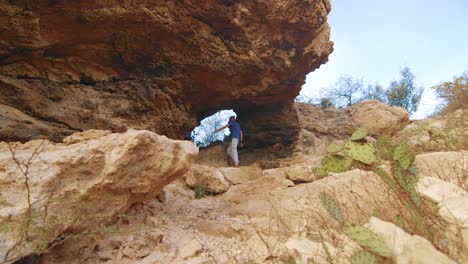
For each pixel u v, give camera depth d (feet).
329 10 31.07
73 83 20.68
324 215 10.23
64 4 17.78
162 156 9.59
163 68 24.41
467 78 22.22
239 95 30.48
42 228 6.63
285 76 30.86
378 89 57.21
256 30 26.05
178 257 7.98
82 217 7.60
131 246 8.41
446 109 22.50
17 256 6.16
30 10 17.01
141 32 21.42
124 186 8.75
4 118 15.94
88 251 8.00
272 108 36.09
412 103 52.80
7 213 6.37
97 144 8.77
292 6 25.55
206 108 31.86
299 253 7.04
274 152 36.35
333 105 54.54
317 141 38.09
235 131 30.22
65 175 7.80
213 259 7.93
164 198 13.30
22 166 7.37
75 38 19.75
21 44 17.58
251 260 7.74
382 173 6.94
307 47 30.01
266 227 10.32
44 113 18.15
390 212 7.95
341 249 6.83
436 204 6.18
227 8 23.30
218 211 13.34
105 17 19.30
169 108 25.63
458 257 5.10
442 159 10.65
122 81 23.00
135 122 23.08
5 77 17.26
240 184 18.66
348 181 12.43
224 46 25.41
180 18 21.97
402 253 4.97
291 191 14.44
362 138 7.59
